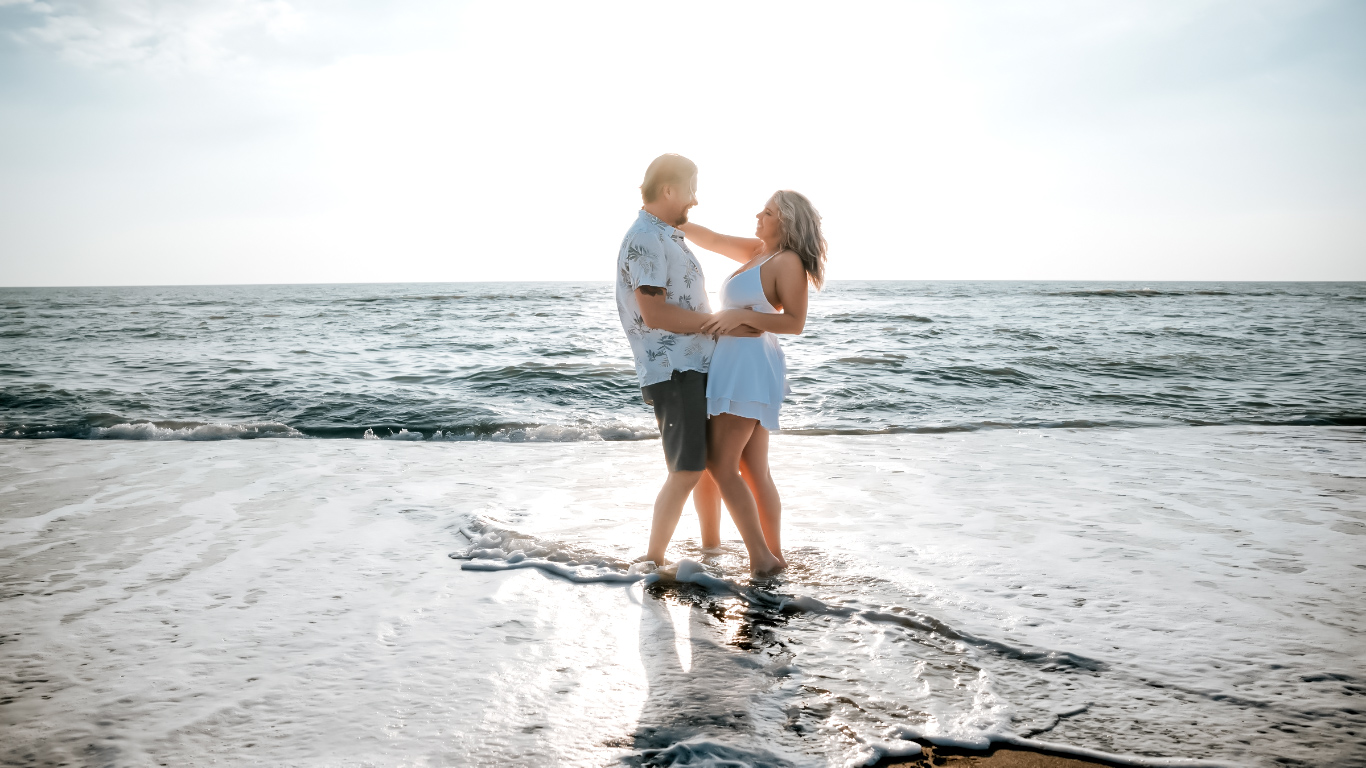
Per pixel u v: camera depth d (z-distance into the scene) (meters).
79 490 4.54
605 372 10.34
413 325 22.44
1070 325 21.09
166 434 6.90
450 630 2.43
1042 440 6.54
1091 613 2.56
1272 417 7.86
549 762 1.64
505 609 2.63
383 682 2.04
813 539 3.51
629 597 2.76
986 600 2.69
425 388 9.27
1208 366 11.75
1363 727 1.79
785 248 3.00
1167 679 2.06
